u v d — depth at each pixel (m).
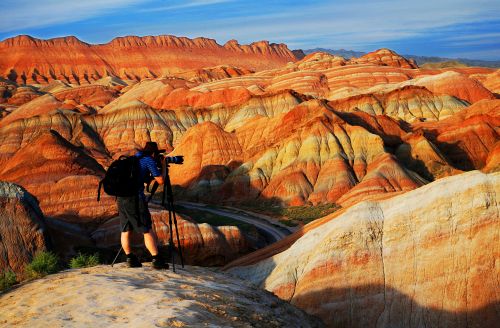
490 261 23.89
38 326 8.02
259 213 107.06
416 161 119.44
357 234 25.09
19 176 92.62
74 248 59.12
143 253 60.31
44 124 182.00
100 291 9.32
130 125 186.62
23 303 9.12
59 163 93.50
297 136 125.56
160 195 121.12
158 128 186.38
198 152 145.88
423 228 24.81
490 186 24.67
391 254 24.86
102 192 86.06
